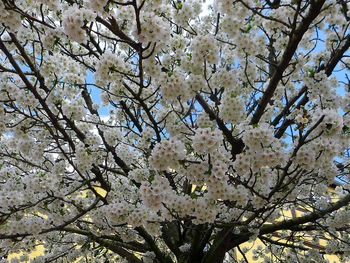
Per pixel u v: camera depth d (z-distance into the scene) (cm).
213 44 324
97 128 606
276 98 574
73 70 464
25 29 452
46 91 416
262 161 297
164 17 370
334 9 402
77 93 460
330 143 290
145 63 329
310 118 285
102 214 459
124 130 676
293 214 798
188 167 303
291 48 357
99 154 462
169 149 280
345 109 391
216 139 273
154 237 666
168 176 471
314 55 522
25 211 453
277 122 540
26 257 651
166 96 331
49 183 392
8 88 368
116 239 579
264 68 603
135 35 275
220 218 457
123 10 365
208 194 319
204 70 330
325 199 514
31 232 380
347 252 566
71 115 428
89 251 604
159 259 557
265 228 539
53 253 657
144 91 481
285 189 368
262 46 455
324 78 352
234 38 349
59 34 332
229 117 362
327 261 613
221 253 500
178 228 604
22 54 372
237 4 316
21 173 561
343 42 474
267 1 415
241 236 517
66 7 458
